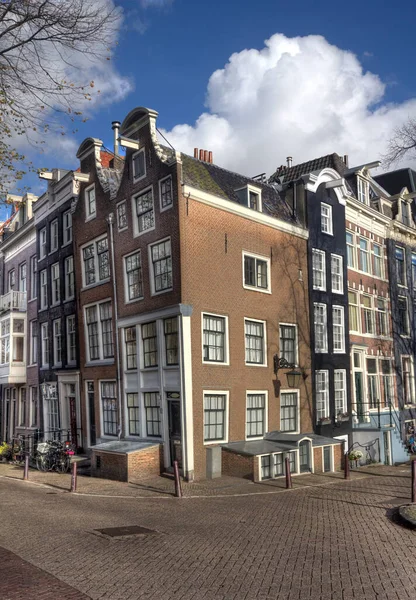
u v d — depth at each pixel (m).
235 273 21.41
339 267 27.64
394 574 8.29
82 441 24.59
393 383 32.28
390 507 13.97
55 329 27.77
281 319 23.47
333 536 10.67
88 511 12.97
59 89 11.12
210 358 20.20
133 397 21.86
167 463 19.67
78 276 25.27
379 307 31.89
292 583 7.84
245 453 19.11
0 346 32.62
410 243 35.44
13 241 33.72
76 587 7.38
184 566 8.53
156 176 20.64
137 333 21.45
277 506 14.20
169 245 20.16
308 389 24.56
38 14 10.25
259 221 22.77
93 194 24.75
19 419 31.62
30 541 9.77
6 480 19.16
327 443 22.56
